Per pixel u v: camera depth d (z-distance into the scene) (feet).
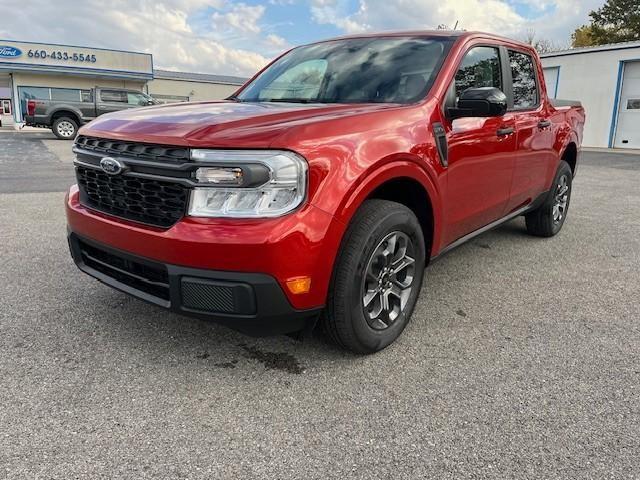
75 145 9.52
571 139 17.17
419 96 10.02
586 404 7.75
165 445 6.68
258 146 7.09
